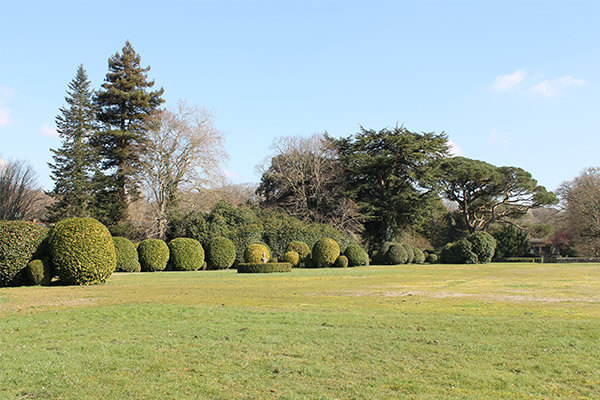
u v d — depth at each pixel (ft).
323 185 144.36
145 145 124.47
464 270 94.43
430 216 141.49
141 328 28.02
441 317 31.86
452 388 17.31
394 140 136.05
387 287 55.42
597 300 42.11
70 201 115.85
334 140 152.97
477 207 169.58
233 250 104.01
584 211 152.87
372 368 19.84
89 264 56.39
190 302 39.78
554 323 29.25
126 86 128.88
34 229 56.59
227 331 27.07
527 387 17.43
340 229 136.15
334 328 28.02
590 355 21.74
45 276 55.62
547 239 211.82
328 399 16.14
